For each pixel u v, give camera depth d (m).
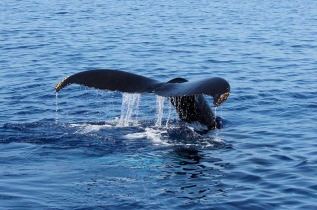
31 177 9.70
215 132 12.76
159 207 8.56
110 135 12.12
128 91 10.56
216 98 9.12
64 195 8.95
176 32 31.20
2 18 36.31
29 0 48.53
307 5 46.88
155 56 24.27
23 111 14.83
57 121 13.80
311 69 21.55
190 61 23.25
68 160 10.58
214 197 9.05
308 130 13.19
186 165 10.47
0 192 9.04
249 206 8.74
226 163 10.70
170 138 11.99
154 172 10.04
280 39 29.19
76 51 25.20
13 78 19.47
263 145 11.96
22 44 26.88
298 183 9.73
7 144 11.45
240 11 42.09
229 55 24.70
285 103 16.00
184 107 12.62
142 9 42.50
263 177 10.02
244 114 14.73
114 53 24.84
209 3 47.94
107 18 36.94
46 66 21.81
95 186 9.32
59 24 33.84
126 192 9.10
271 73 20.83
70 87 17.81
